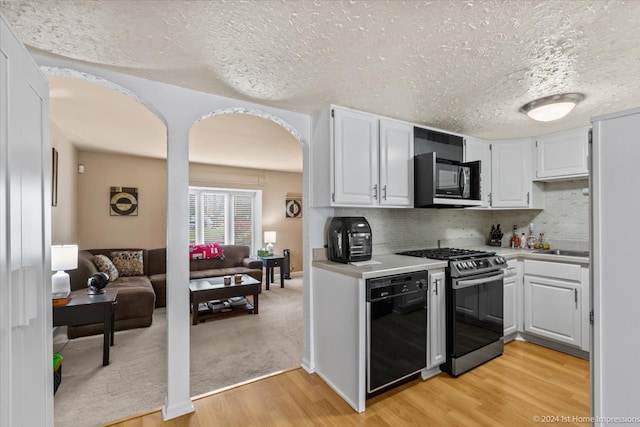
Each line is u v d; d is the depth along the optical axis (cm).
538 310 280
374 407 195
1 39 77
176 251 190
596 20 122
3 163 78
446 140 282
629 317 96
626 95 202
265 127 324
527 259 289
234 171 589
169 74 172
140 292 339
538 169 307
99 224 459
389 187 244
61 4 112
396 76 173
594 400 105
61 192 349
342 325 209
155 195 503
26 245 94
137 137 371
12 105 84
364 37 134
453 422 180
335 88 190
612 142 100
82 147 424
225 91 196
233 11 117
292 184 659
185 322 192
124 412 191
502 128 280
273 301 454
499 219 365
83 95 244
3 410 76
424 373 229
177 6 114
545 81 180
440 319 233
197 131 340
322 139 228
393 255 274
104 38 135
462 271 236
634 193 96
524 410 190
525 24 125
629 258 96
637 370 95
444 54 149
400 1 111
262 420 183
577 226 308
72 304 247
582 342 252
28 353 95
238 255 549
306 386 221
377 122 240
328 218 256
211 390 215
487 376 232
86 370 245
